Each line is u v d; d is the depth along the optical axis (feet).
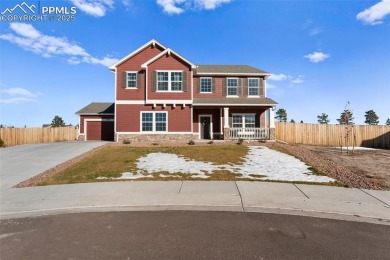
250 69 83.66
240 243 15.74
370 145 80.79
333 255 14.34
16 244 15.70
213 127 79.92
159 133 73.10
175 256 14.11
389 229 18.16
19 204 23.90
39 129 90.02
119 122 73.26
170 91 73.05
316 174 35.99
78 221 19.61
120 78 74.08
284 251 14.74
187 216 20.62
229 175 35.37
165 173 36.52
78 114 92.07
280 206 23.04
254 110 80.07
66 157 50.57
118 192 27.35
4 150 62.34
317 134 84.79
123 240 16.15
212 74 78.95
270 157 49.34
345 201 24.38
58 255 14.26
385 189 28.58
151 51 75.15
